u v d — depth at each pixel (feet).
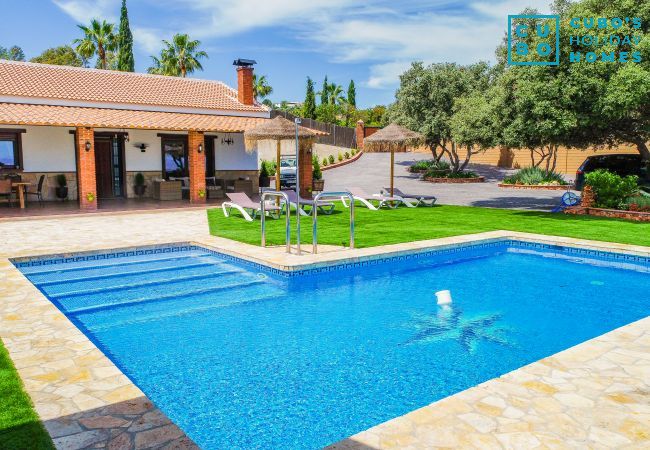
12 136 65.67
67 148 69.51
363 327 23.52
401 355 20.13
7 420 12.30
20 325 19.71
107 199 73.51
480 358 19.86
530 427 12.07
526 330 23.12
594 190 55.47
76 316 25.02
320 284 31.35
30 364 15.90
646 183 68.85
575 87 45.57
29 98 65.05
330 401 16.19
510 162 130.11
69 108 66.49
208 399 16.38
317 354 20.21
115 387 14.23
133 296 28.27
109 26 164.96
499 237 40.93
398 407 15.80
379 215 56.54
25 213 55.36
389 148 65.05
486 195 80.28
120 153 75.36
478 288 30.32
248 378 17.97
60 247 36.68
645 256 33.63
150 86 82.38
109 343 21.48
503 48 103.40
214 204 67.62
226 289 29.89
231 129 69.82
